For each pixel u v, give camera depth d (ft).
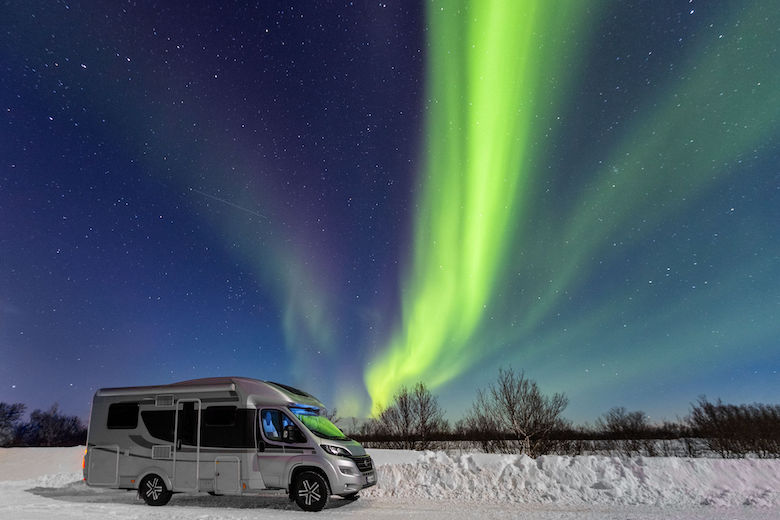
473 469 49.49
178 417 39.99
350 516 34.17
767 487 43.50
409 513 35.60
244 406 39.04
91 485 40.27
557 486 44.65
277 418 38.68
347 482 36.55
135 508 37.27
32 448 86.33
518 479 46.37
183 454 39.04
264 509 37.70
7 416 167.43
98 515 33.09
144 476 39.60
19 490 52.24
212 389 39.83
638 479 45.11
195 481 38.34
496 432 97.04
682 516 33.50
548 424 94.17
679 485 43.98
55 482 57.82
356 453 38.91
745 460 48.01
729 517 32.89
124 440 40.50
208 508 38.01
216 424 39.14
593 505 39.47
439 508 38.19
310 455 37.06
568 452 93.09
